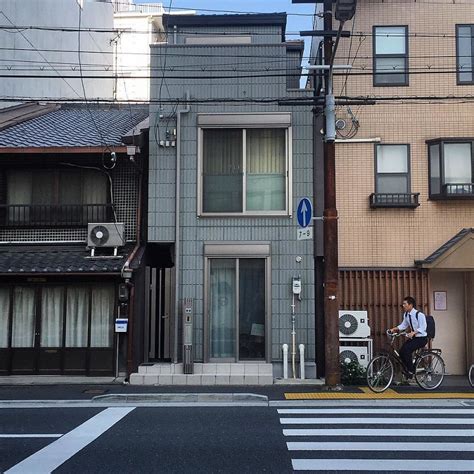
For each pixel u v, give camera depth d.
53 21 26.27
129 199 15.43
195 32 16.42
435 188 14.90
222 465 6.67
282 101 13.74
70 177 15.83
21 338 14.64
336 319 12.77
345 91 15.18
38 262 14.35
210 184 14.94
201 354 14.34
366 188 15.01
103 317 14.62
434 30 15.30
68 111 21.97
